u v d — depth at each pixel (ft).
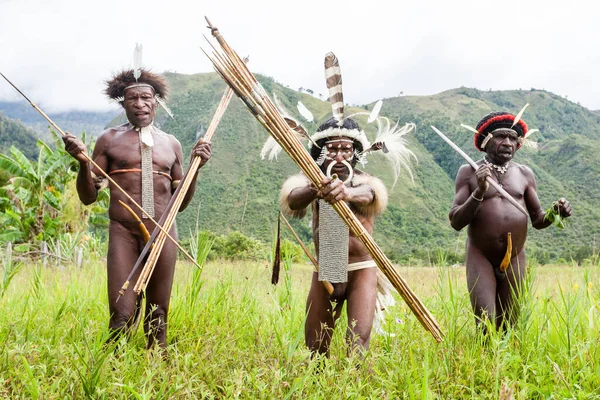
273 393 13.79
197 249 24.67
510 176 22.36
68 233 69.05
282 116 17.70
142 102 20.80
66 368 14.76
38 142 72.28
